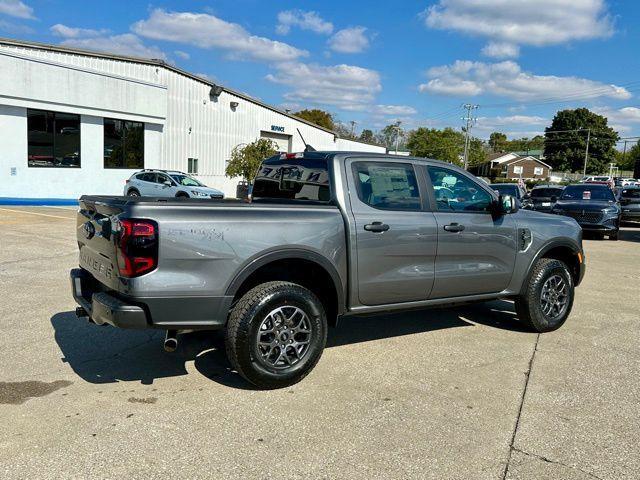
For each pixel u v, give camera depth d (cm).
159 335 544
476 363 490
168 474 300
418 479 302
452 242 511
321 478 301
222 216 393
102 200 427
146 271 368
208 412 377
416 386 433
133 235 364
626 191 2123
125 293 372
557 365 489
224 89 3014
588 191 1753
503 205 533
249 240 399
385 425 365
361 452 329
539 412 390
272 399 402
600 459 329
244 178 2925
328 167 468
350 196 461
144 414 371
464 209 533
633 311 700
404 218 481
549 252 625
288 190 509
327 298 465
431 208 507
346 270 453
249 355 400
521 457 329
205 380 435
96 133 2325
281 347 416
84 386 416
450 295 524
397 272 479
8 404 381
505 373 466
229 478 298
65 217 1617
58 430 345
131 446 328
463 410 391
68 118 2223
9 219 1520
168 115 2697
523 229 565
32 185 2111
